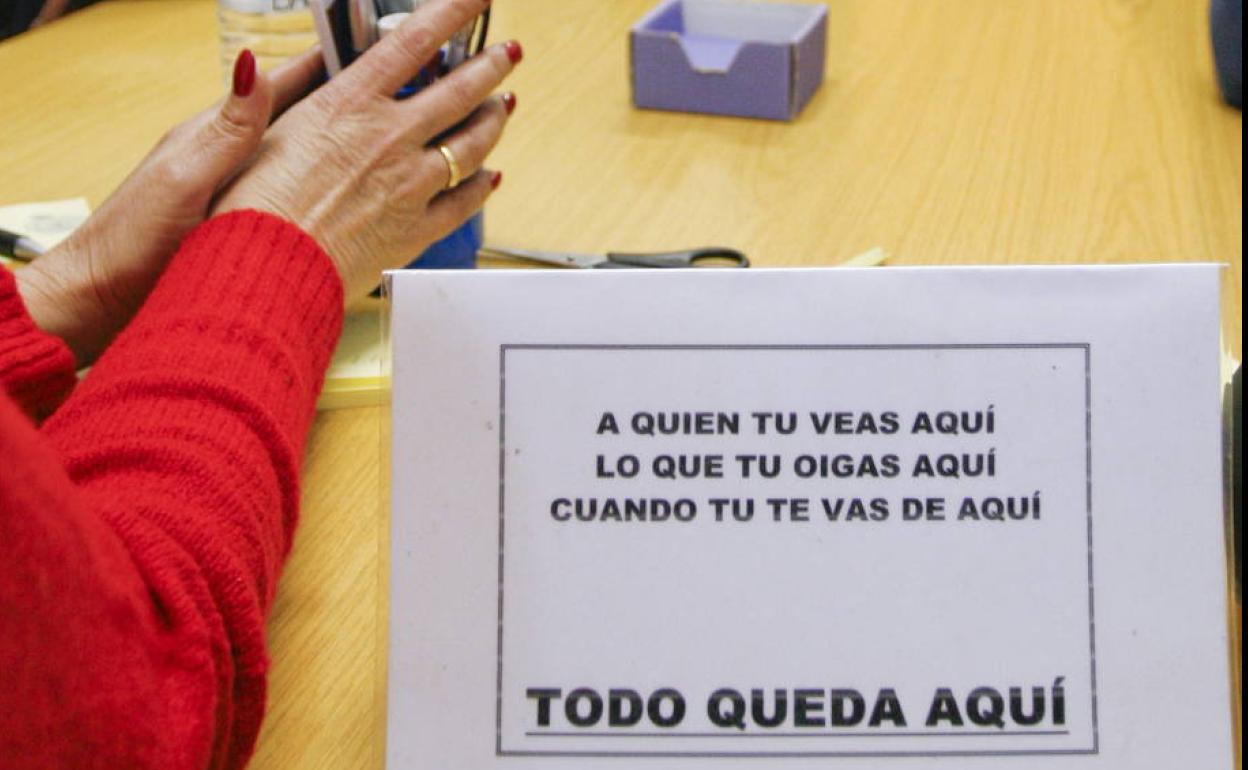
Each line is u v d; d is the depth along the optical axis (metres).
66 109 1.32
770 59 1.25
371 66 0.84
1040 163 1.17
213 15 1.59
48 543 0.42
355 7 0.88
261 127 0.82
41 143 1.25
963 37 1.46
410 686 0.51
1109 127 1.23
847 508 0.51
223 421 0.57
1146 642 0.51
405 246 0.87
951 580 0.51
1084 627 0.51
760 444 0.51
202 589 0.51
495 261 1.01
